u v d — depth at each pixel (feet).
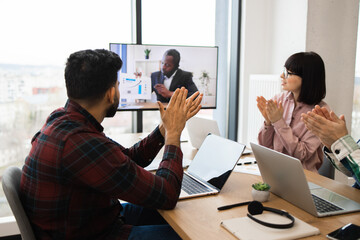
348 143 3.87
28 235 3.35
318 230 3.24
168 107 4.25
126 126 9.95
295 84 6.63
